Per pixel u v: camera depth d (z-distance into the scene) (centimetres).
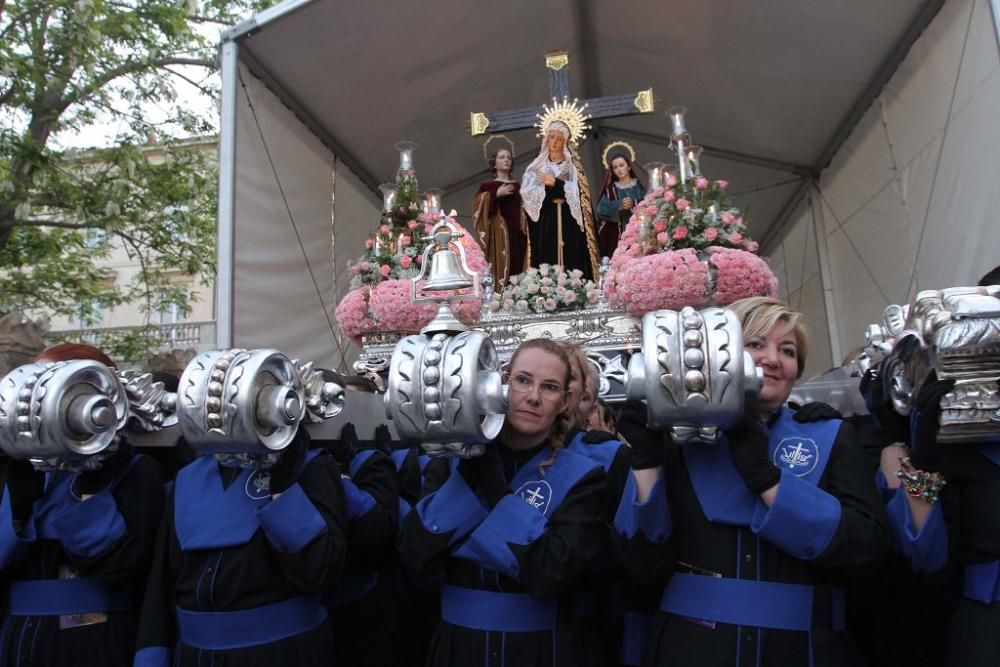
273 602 235
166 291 1413
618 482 239
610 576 265
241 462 212
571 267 683
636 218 531
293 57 713
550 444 251
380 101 822
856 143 852
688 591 209
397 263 554
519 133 988
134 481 250
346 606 300
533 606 234
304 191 806
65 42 1124
